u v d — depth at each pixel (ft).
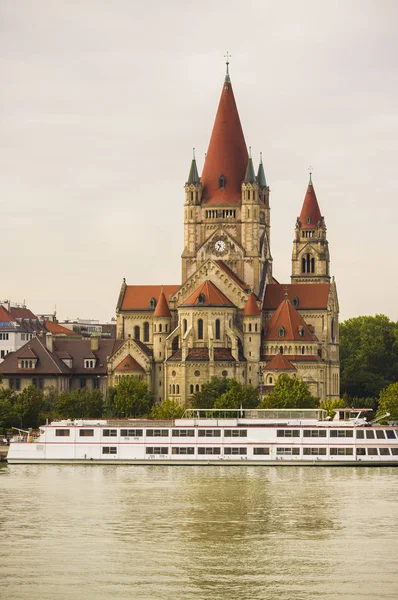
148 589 503.61
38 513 655.35
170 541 585.22
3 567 535.19
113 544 578.25
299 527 618.44
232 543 580.71
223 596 494.18
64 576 521.65
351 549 568.00
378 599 491.31
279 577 520.01
